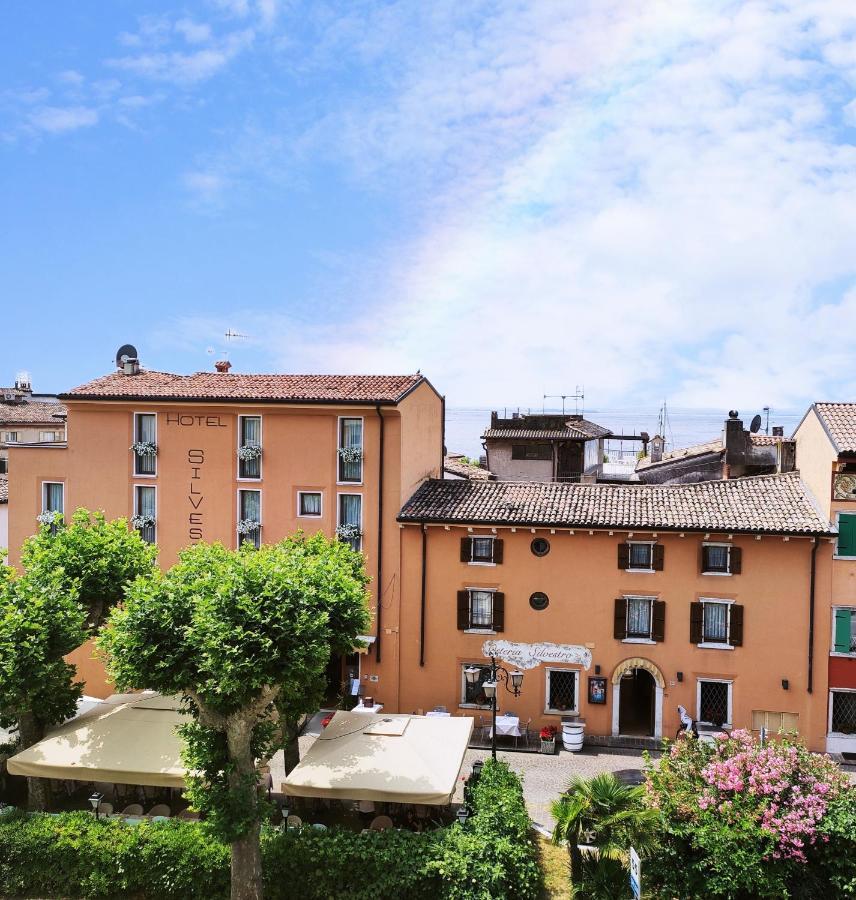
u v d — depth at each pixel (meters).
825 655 26.06
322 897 16.55
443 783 17.64
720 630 27.11
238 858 16.14
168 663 16.56
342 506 30.20
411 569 29.22
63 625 19.61
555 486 30.61
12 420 53.25
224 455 30.98
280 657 16.33
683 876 16.00
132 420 31.77
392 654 29.31
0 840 17.56
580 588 27.86
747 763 16.69
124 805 21.19
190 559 19.14
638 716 29.22
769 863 15.56
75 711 21.86
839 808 15.98
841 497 25.70
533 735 27.41
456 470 45.88
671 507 27.94
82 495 32.25
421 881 16.27
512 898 16.27
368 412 29.47
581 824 16.47
